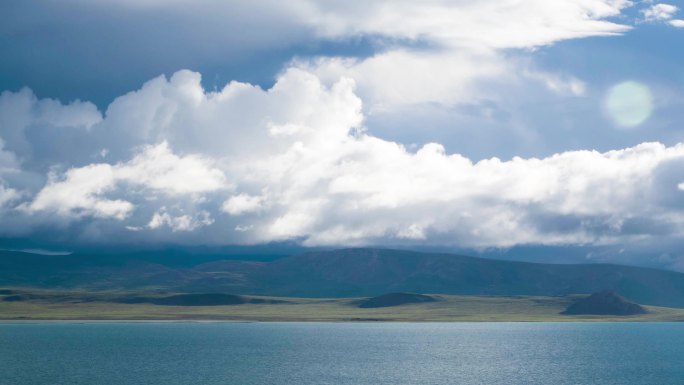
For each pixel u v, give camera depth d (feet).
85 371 543.39
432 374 538.88
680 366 597.93
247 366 585.63
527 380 507.71
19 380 492.54
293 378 513.04
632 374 541.75
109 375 521.24
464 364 606.96
